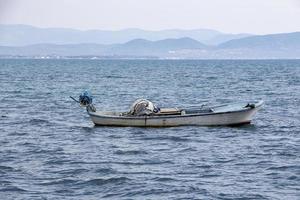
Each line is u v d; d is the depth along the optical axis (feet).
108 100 298.35
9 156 139.74
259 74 633.61
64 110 245.04
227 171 123.24
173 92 350.43
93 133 177.17
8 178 116.88
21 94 330.75
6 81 467.11
